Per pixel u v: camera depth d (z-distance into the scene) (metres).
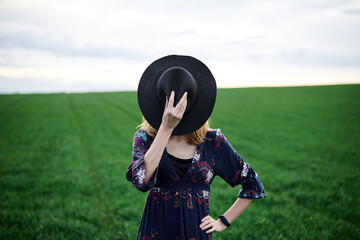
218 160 2.09
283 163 10.84
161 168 1.97
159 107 1.94
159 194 2.01
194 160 2.02
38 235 4.62
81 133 18.22
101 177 8.67
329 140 15.64
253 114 27.30
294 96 44.12
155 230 1.99
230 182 2.15
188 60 1.98
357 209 5.97
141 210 5.93
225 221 2.06
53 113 27.67
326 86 57.84
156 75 1.98
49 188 7.40
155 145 1.73
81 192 7.18
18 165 9.85
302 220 5.45
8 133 16.72
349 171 9.36
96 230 4.94
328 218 5.50
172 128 1.73
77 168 9.45
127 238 4.89
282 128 19.80
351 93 45.47
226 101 39.31
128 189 7.45
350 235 4.75
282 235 4.72
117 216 5.68
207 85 1.94
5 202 6.15
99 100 44.75
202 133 2.05
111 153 12.31
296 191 7.31
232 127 20.20
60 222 5.08
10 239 4.43
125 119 24.98
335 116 25.50
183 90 1.79
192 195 2.00
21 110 30.16
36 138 15.33
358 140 15.61
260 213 5.84
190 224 1.97
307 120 23.50
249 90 56.06
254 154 12.21
